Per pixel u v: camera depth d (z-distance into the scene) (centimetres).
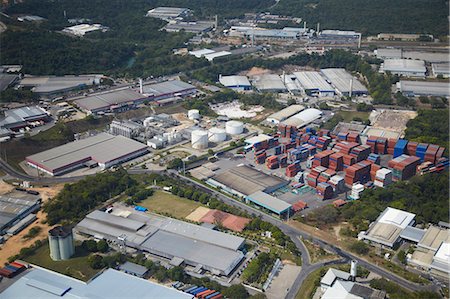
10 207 17300
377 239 15588
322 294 13275
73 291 12694
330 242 15825
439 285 13762
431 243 15225
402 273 14250
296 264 14662
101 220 16388
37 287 12788
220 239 15325
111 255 14850
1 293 12644
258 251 15250
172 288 12962
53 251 14650
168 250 14888
